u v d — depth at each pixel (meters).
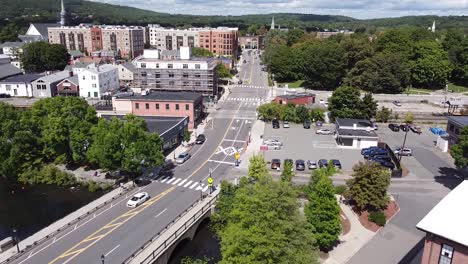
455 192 30.55
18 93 110.81
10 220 48.38
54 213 50.00
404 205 49.44
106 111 84.56
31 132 61.12
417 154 69.12
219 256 42.03
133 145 53.12
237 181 55.31
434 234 27.81
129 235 41.25
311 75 130.00
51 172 59.31
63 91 110.25
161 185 54.88
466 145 50.91
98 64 129.25
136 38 193.75
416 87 131.38
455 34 148.75
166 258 38.78
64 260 36.69
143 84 108.94
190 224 42.88
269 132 81.44
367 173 46.12
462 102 100.75
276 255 29.64
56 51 147.50
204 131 81.69
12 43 178.38
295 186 48.22
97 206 47.75
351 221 45.19
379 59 121.25
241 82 143.88
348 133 73.06
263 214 30.69
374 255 38.78
